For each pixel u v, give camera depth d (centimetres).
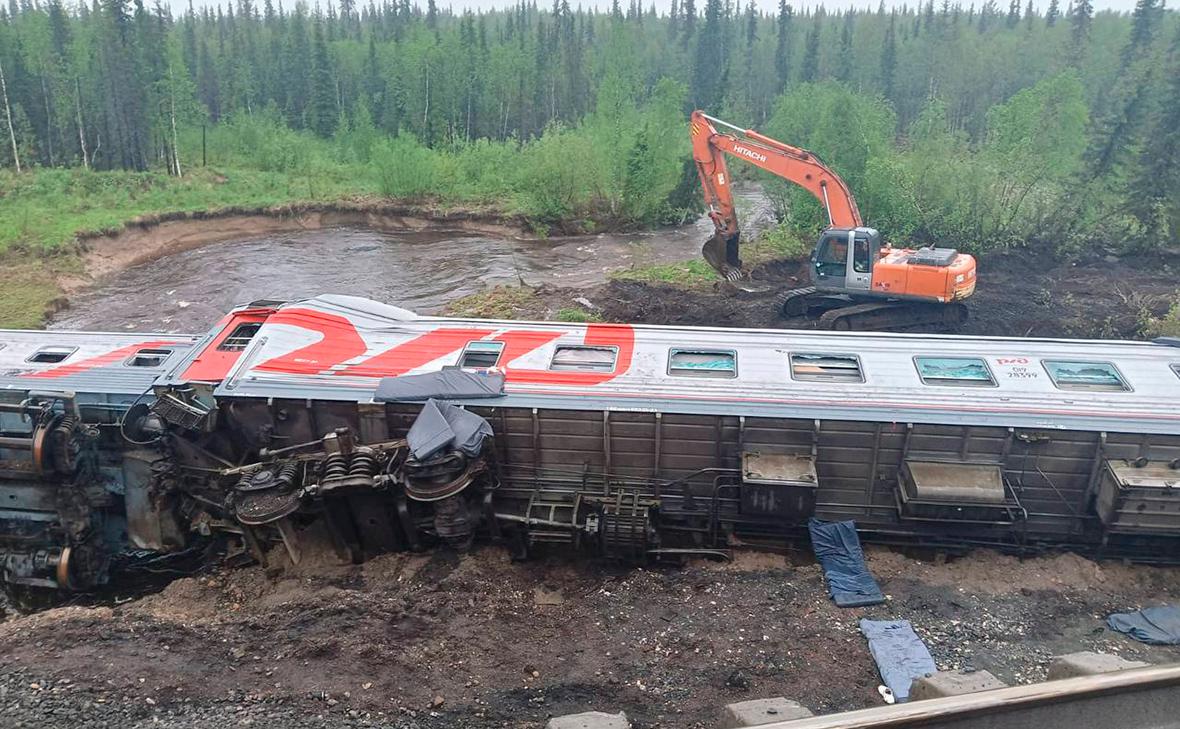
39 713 926
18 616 1409
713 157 2820
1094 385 1394
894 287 2411
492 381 1411
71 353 1614
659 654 1102
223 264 4044
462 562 1352
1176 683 766
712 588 1259
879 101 4962
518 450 1406
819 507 1384
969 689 865
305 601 1223
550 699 1006
